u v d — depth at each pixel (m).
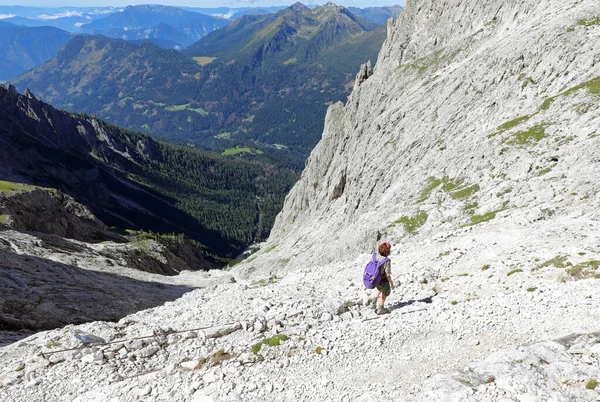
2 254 51.28
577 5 85.88
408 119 111.31
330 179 163.50
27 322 33.88
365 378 13.04
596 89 63.22
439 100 102.75
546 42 78.62
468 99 92.69
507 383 10.70
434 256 27.39
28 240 76.38
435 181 75.88
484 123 82.31
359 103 164.25
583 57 71.31
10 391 15.20
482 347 13.59
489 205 56.25
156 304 46.81
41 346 18.17
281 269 116.50
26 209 117.88
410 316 16.39
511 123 71.94
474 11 134.25
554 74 74.31
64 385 15.16
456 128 90.06
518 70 82.50
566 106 64.38
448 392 10.85
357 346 14.80
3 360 17.83
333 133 176.62
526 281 18.61
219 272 125.50
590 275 17.45
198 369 14.75
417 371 12.98
